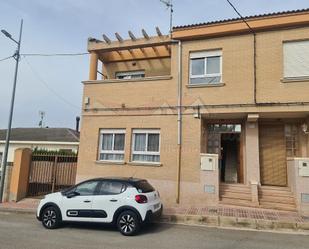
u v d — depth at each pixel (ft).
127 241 24.88
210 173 39.42
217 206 38.19
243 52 40.32
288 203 36.81
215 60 42.14
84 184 30.45
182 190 40.37
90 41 49.19
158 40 45.29
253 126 41.11
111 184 29.35
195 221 32.48
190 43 43.32
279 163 41.57
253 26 39.68
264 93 38.65
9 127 46.60
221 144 44.86
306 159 35.12
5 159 45.73
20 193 45.52
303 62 37.93
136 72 53.01
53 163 48.06
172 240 25.32
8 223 31.91
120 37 47.42
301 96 37.22
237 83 39.99
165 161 41.81
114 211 27.94
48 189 47.52
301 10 37.86
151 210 28.14
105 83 46.78
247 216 32.55
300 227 29.45
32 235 26.61
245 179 41.22
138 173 42.83
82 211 29.04
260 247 23.49
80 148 46.47
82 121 47.09
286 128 42.04
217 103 40.47
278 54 38.81
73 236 26.48
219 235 27.27
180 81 42.80
